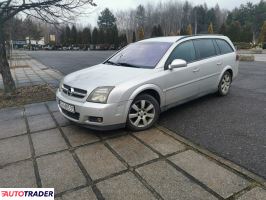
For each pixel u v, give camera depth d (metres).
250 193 2.59
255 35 67.62
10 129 4.47
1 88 8.31
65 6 6.33
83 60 20.94
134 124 4.06
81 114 3.76
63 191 2.73
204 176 2.90
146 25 83.69
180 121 4.60
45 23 6.86
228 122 4.50
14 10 6.29
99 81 3.88
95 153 3.50
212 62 5.42
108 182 2.85
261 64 14.62
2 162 3.35
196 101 5.83
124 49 5.37
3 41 6.43
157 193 2.64
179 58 4.72
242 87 7.44
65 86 4.19
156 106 4.26
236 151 3.44
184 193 2.62
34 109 5.62
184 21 83.50
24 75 11.90
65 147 3.71
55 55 31.45
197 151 3.47
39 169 3.15
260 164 3.10
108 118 3.69
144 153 3.46
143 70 4.24
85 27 62.59
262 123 4.43
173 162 3.21
